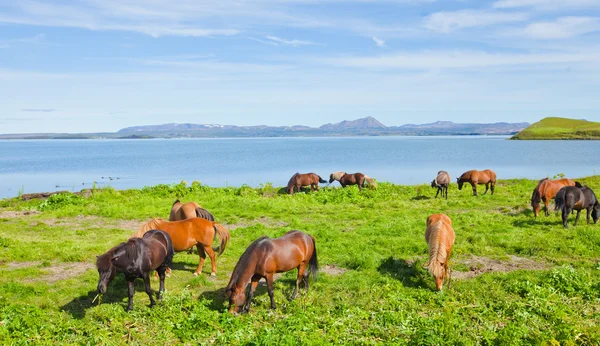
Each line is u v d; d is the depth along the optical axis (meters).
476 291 11.17
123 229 18.62
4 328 8.80
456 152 114.44
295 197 26.92
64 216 21.44
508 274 12.16
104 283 9.33
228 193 28.59
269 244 10.04
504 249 14.66
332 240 15.96
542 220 18.34
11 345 8.27
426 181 46.84
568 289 10.94
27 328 9.12
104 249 15.03
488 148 135.75
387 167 68.12
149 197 26.11
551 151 109.81
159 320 9.61
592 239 14.95
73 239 16.80
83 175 61.09
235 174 58.69
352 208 22.94
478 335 8.85
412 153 114.88
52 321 9.46
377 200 25.86
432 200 25.11
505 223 18.08
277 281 12.10
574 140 187.88
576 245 14.45
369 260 13.21
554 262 13.41
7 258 14.12
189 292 11.16
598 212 17.42
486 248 14.56
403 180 48.12
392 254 14.34
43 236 17.34
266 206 23.06
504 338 8.32
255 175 56.84
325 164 77.19
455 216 19.52
